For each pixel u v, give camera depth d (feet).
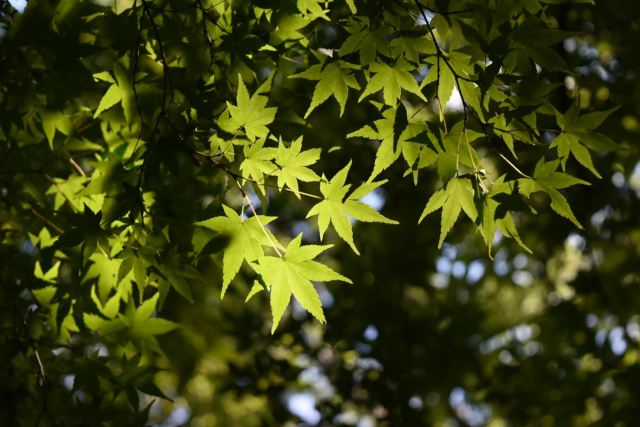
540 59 3.33
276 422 5.51
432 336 5.72
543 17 3.35
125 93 3.59
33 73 3.61
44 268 3.83
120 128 3.77
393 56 3.36
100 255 3.76
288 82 4.92
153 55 3.65
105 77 3.56
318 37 3.80
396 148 3.34
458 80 3.35
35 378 3.76
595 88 5.32
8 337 3.73
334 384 5.34
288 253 3.31
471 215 3.37
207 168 3.72
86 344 3.74
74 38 3.52
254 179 3.44
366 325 5.54
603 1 5.26
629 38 5.32
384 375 5.30
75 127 3.72
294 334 5.26
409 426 5.13
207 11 3.56
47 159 3.85
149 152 3.42
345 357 5.35
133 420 3.74
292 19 3.63
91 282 3.83
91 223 3.40
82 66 3.53
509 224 3.36
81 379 3.70
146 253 3.40
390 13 3.37
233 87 3.66
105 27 3.62
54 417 3.73
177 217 3.53
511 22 3.34
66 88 3.67
